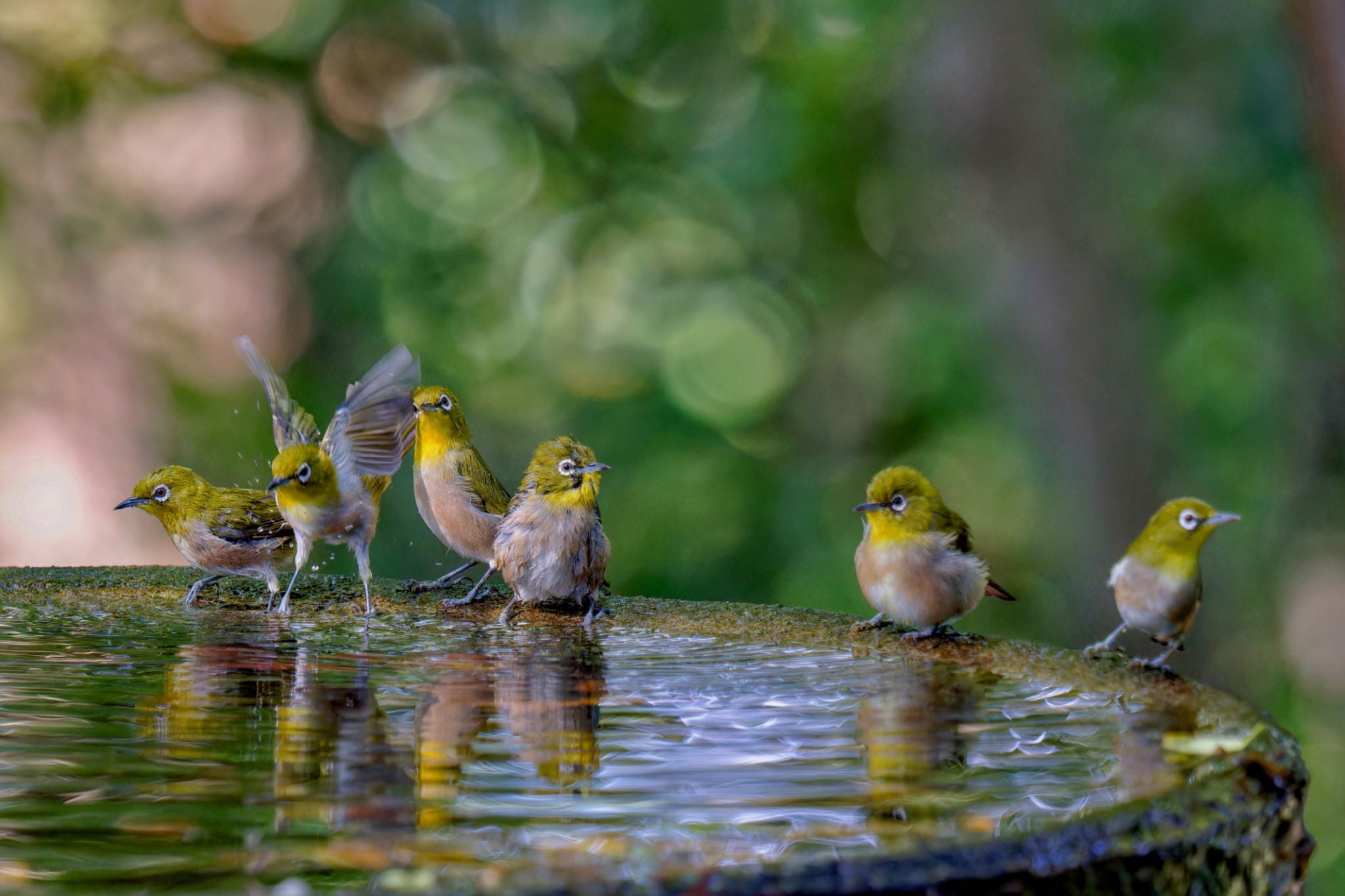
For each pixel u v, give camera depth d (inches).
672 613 265.9
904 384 677.9
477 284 713.6
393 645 233.0
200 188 718.5
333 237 719.1
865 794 136.9
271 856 120.9
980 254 653.9
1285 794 136.4
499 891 101.8
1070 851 111.7
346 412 266.4
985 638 239.5
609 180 731.4
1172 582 240.1
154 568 315.3
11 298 682.2
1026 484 670.5
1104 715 173.6
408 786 143.7
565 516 258.1
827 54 659.4
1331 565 614.2
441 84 735.1
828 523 673.6
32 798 139.3
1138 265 617.6
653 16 706.8
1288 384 604.1
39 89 698.8
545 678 202.8
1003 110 605.3
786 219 714.2
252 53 721.6
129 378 693.9
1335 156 372.5
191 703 184.2
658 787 141.5
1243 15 574.2
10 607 272.1
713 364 713.6
